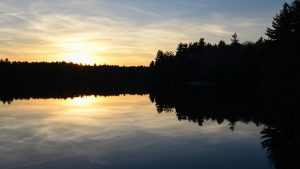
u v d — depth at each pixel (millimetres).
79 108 55688
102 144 26234
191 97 71812
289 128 28781
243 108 45906
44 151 24328
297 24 53438
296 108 38719
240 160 20281
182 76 144000
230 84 116125
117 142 26844
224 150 22953
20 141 28062
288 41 53469
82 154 23188
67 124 37281
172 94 87312
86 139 28375
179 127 33250
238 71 111562
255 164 19281
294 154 19859
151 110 49719
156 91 109125
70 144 26516
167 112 46344
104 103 64938
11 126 36125
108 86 169875
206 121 36281
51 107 58250
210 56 136875
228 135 28109
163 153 22828
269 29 59688
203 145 24828
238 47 131125
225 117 38344
